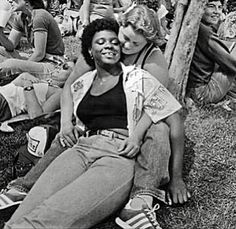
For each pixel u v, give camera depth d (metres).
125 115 3.26
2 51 6.00
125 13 3.47
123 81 3.29
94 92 3.36
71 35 8.99
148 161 3.14
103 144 3.19
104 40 3.29
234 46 5.01
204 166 3.89
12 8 5.81
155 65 3.60
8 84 4.62
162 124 3.26
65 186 3.06
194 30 4.48
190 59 4.56
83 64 3.66
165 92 3.34
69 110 3.58
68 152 3.27
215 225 3.28
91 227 3.02
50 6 10.17
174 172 3.42
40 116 4.52
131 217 3.03
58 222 2.82
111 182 3.00
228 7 8.52
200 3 4.40
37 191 3.06
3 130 4.46
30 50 7.60
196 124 4.49
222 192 3.60
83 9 7.08
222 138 4.28
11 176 3.83
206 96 4.91
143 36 3.46
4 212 3.34
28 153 3.77
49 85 4.59
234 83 5.18
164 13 6.59
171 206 3.41
